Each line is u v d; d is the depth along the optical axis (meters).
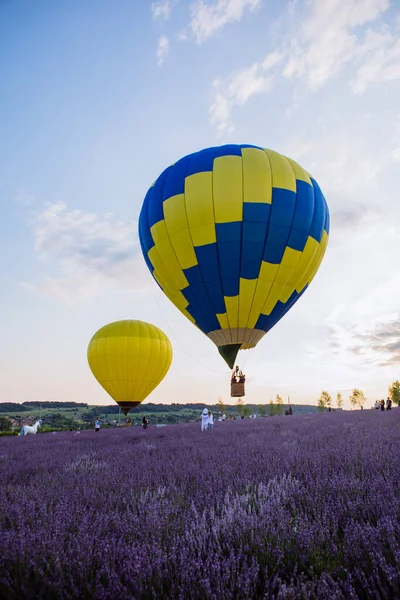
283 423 16.19
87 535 2.30
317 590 1.67
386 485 3.09
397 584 1.70
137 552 2.04
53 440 13.59
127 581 1.81
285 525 2.44
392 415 16.98
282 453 5.33
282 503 3.01
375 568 1.83
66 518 2.77
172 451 7.05
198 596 1.68
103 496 3.56
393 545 1.96
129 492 3.67
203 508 3.11
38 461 6.84
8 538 2.27
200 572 1.84
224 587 1.72
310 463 4.38
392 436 6.87
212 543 2.26
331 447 5.61
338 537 2.39
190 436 11.51
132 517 2.73
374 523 2.52
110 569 1.92
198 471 4.42
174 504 3.15
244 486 3.75
